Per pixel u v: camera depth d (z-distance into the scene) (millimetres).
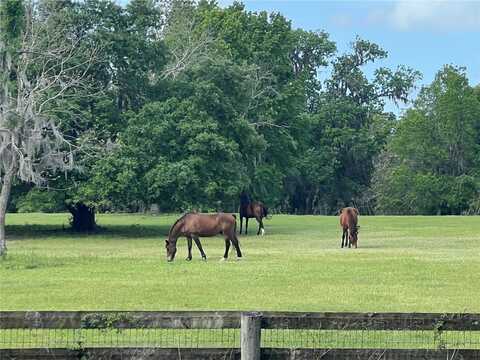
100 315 9594
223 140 44719
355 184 89688
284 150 65812
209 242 38906
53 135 41438
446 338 13383
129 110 44156
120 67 45469
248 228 51250
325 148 87562
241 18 66750
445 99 85312
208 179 43938
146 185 42500
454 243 37125
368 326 9703
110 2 44969
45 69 39094
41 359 9539
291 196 90312
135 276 23000
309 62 91500
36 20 39250
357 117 93000
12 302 17938
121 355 9609
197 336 13414
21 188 44156
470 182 83438
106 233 46250
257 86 64125
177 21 62875
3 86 34562
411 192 85438
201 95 45969
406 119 87875
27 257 27938
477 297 18938
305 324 9656
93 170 41594
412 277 22797
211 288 20297
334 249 33531
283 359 9609
